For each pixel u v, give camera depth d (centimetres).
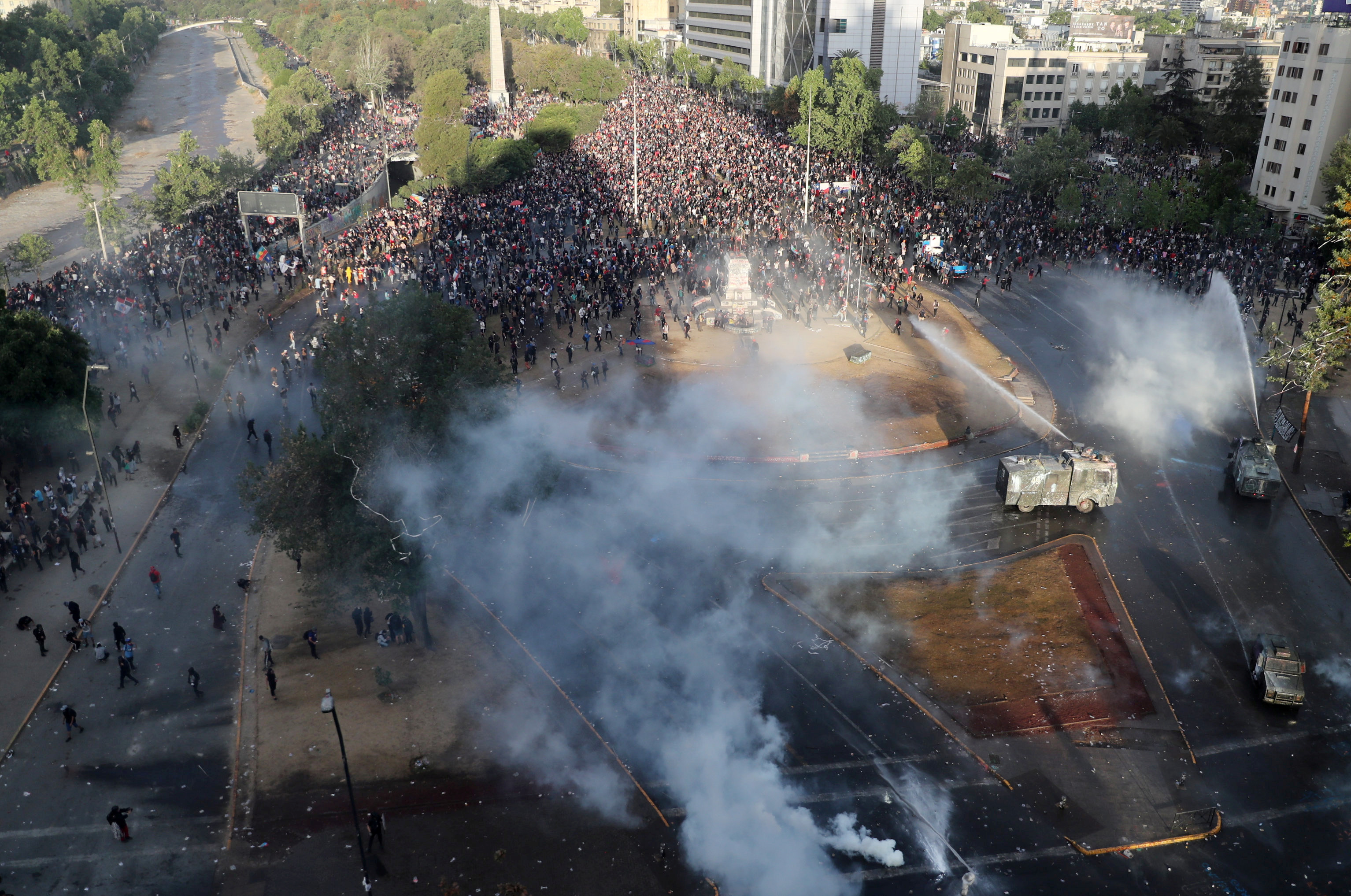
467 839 3075
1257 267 9475
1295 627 4275
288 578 4591
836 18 19488
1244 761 3459
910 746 3525
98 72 18638
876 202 11769
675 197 11569
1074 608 4381
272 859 2992
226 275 8838
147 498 5294
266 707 3684
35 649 4012
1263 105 14962
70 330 5691
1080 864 3014
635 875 2948
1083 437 6203
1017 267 9544
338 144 15500
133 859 2984
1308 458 5981
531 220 10906
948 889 2906
